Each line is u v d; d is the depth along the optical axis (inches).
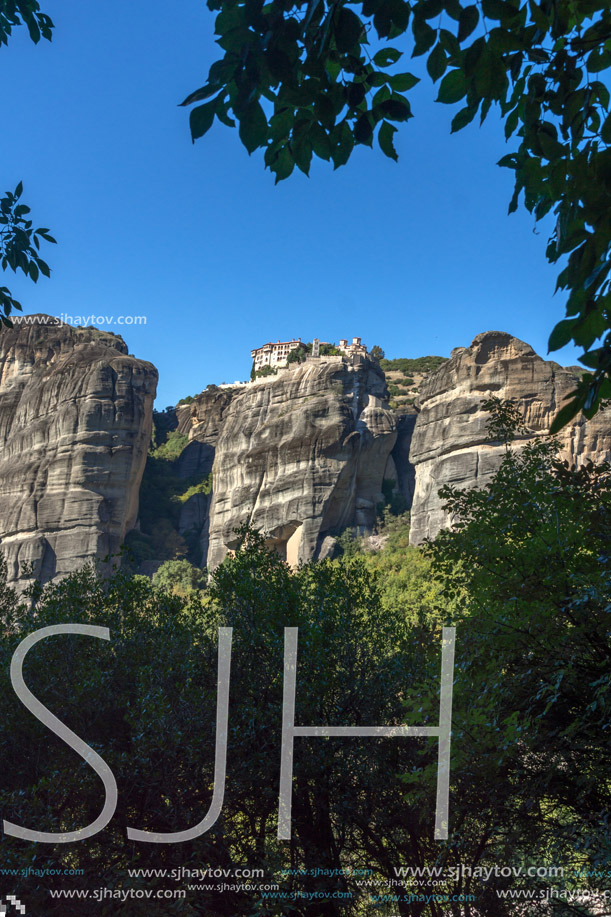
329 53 147.9
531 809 402.0
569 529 410.0
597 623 374.3
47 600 618.2
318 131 150.1
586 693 379.2
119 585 604.7
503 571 432.1
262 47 129.9
